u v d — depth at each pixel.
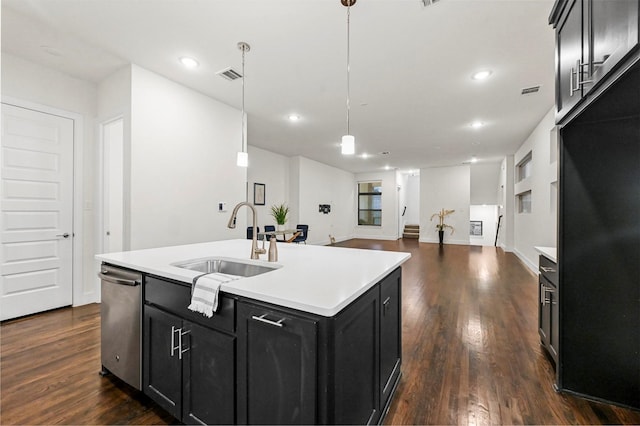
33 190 2.96
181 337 1.44
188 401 1.41
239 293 1.21
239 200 4.14
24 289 2.93
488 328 2.77
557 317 1.84
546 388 1.84
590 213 1.71
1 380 1.89
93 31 2.38
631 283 1.64
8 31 2.39
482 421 1.56
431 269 5.47
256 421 1.17
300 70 3.01
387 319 1.68
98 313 3.06
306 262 1.82
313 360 1.03
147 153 3.03
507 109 4.12
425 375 1.99
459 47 2.57
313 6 2.07
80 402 1.69
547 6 2.05
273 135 5.58
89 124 3.32
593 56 1.26
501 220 8.70
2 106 2.74
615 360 1.68
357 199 11.23
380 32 2.36
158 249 2.36
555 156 4.11
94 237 3.39
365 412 1.34
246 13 2.15
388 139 5.85
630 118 1.61
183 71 3.05
